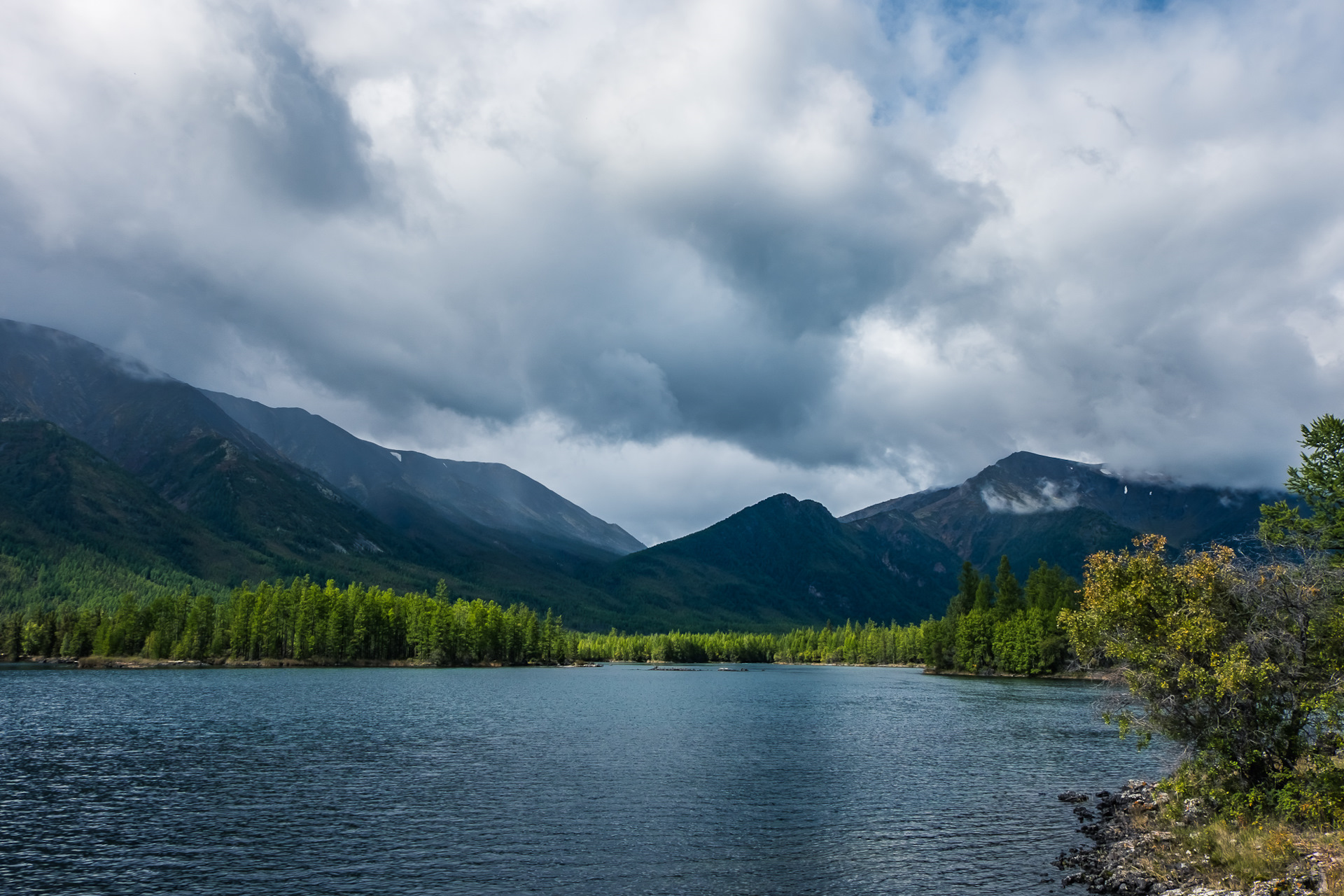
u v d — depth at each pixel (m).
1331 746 34.91
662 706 121.88
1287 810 34.38
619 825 43.72
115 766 61.12
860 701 135.00
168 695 126.81
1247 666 34.88
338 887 33.22
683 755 69.56
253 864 36.09
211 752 68.19
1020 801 50.81
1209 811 39.06
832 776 59.62
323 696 130.00
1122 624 40.59
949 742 79.88
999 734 87.31
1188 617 38.12
